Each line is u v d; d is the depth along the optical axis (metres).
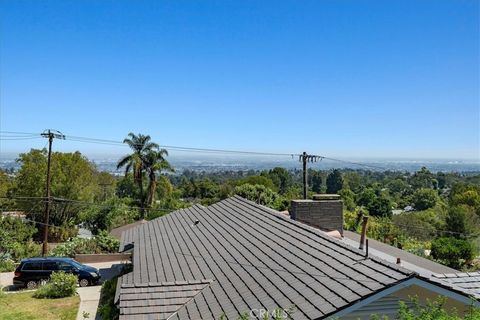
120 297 10.70
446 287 7.96
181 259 14.23
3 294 22.08
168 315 10.23
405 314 7.20
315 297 8.33
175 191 81.12
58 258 24.83
